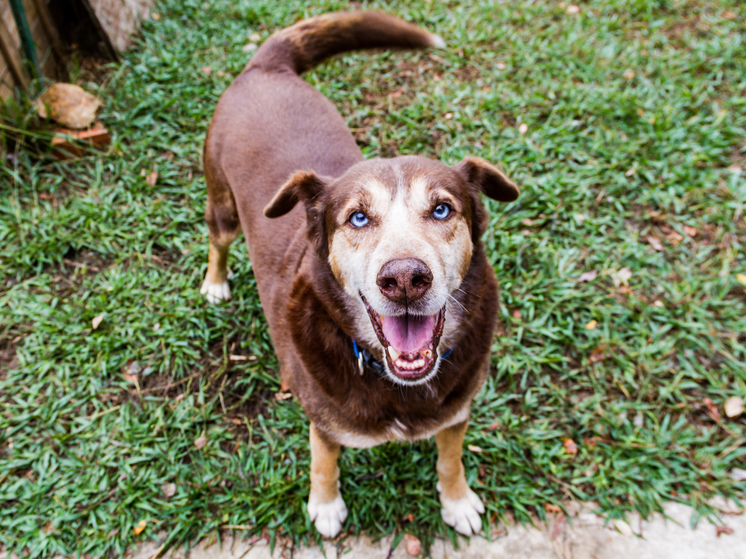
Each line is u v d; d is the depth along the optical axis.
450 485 0.68
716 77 1.17
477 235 0.58
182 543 0.68
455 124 1.09
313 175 0.58
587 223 0.95
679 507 0.69
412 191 0.53
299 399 0.62
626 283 0.88
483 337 0.59
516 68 1.21
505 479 0.72
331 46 0.83
